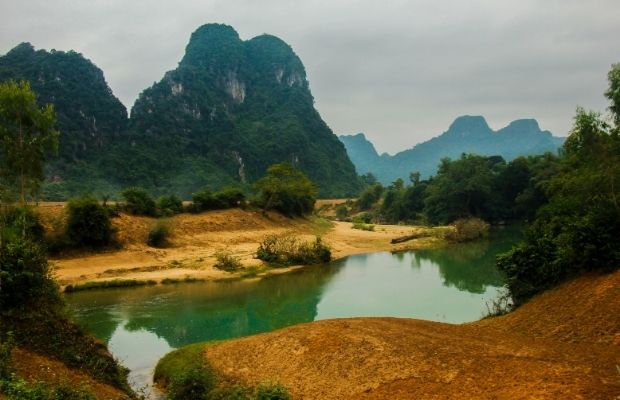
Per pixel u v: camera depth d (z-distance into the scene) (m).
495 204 101.88
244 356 19.19
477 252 59.94
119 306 33.53
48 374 14.61
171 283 41.84
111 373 17.59
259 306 33.59
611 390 11.76
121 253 49.09
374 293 37.16
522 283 24.30
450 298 34.62
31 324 16.22
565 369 13.59
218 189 167.50
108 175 152.12
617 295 18.67
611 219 21.73
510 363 14.63
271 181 85.88
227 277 44.12
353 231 87.75
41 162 35.69
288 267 50.91
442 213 106.06
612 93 31.52
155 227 55.47
